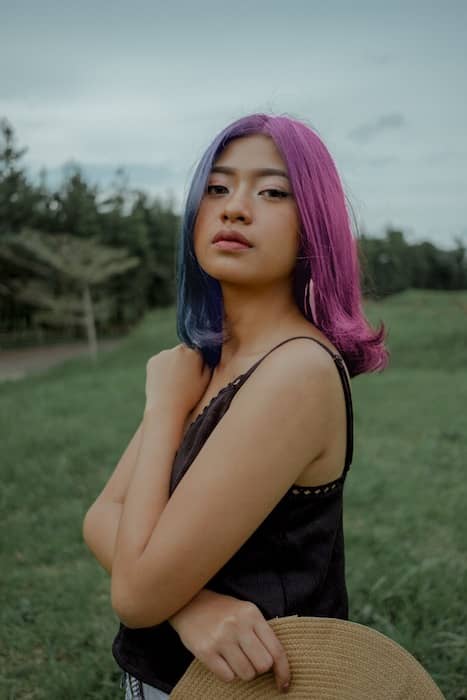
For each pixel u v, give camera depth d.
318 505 1.13
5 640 3.31
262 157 1.18
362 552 4.19
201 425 1.17
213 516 1.03
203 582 1.05
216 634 1.03
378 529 4.66
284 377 1.07
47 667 3.02
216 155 1.20
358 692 1.02
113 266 29.00
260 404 1.06
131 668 1.19
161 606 1.05
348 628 1.05
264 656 1.01
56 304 32.31
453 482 5.70
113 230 40.12
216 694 1.05
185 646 1.09
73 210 37.88
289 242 1.18
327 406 1.09
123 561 1.10
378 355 1.29
